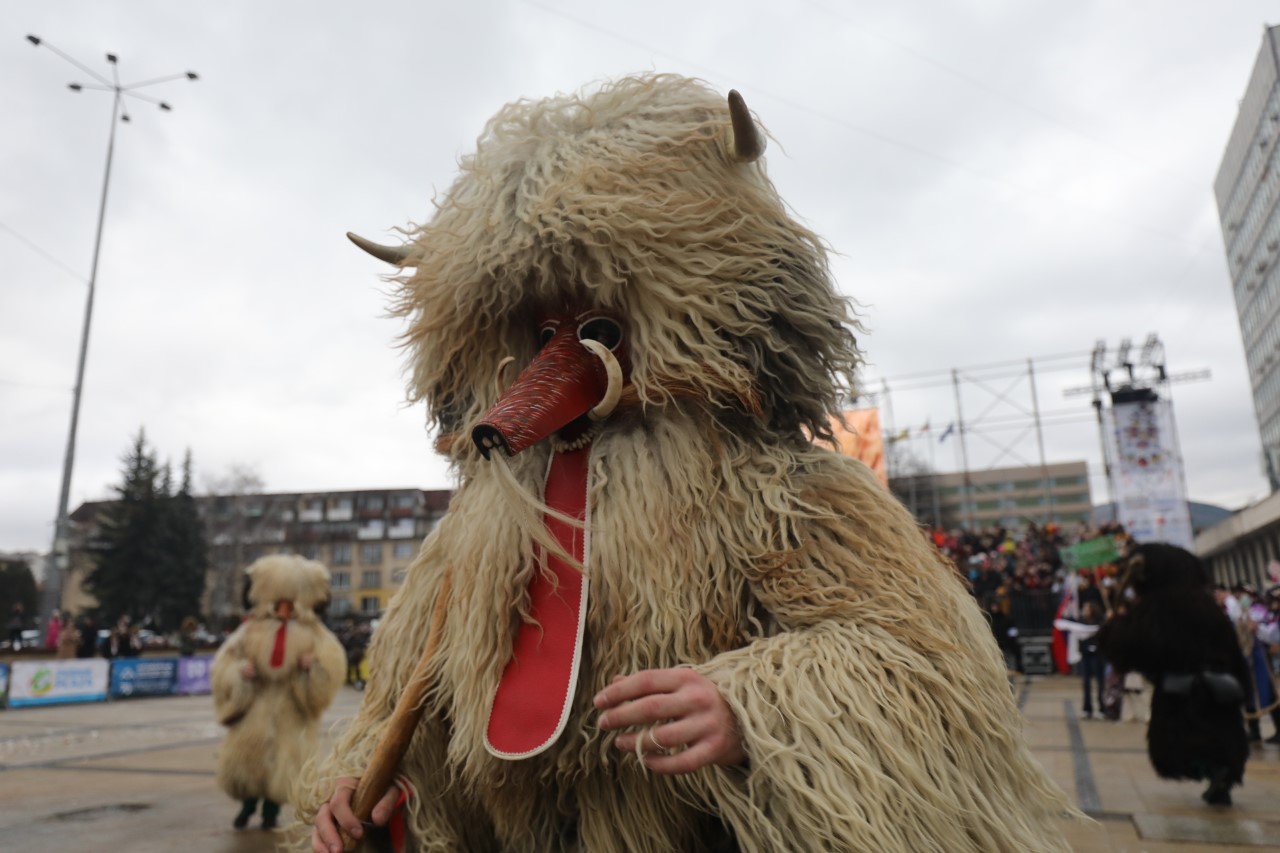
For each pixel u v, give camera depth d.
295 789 1.74
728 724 1.28
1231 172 64.25
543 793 1.56
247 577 5.75
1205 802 5.48
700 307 1.57
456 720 1.60
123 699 17.41
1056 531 23.23
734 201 1.65
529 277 1.64
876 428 13.21
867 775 1.24
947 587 1.56
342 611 70.00
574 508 1.57
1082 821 1.53
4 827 5.40
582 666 1.51
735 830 1.40
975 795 1.33
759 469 1.58
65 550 20.62
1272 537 40.75
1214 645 5.49
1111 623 5.91
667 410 1.61
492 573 1.54
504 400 1.50
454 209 1.76
